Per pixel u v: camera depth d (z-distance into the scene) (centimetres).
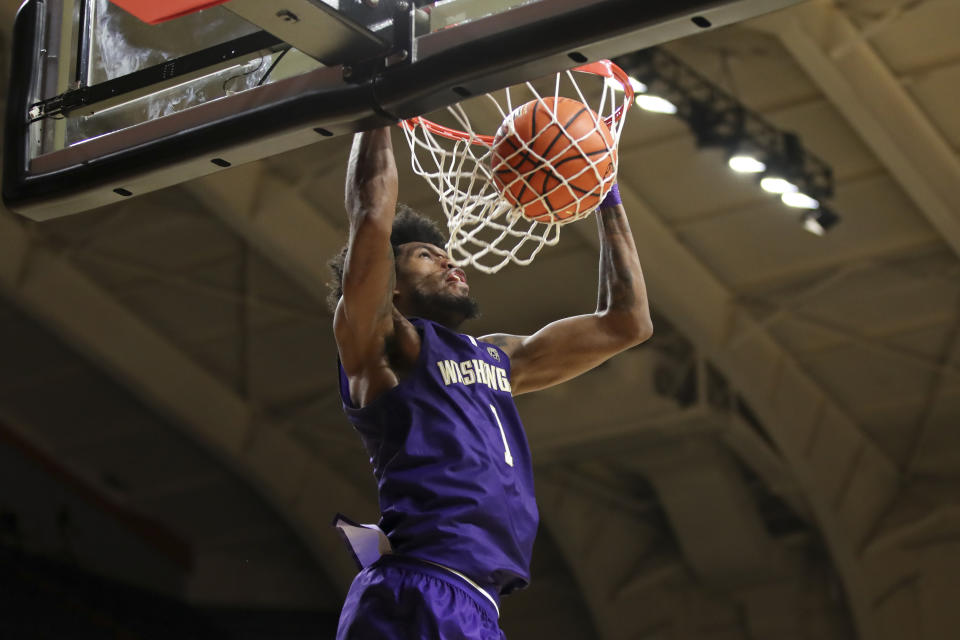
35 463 1972
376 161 290
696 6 244
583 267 1428
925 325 1484
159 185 327
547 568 2119
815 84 1170
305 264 1390
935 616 1644
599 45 258
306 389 1795
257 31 311
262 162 1355
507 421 296
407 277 317
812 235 1366
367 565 281
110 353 1611
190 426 1744
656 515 1973
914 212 1306
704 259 1438
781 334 1527
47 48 350
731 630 1869
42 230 1498
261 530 2161
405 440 280
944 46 1122
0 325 1712
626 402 1612
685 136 1262
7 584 1798
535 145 302
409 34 279
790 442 1554
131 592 2020
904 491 1748
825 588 1822
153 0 279
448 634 259
